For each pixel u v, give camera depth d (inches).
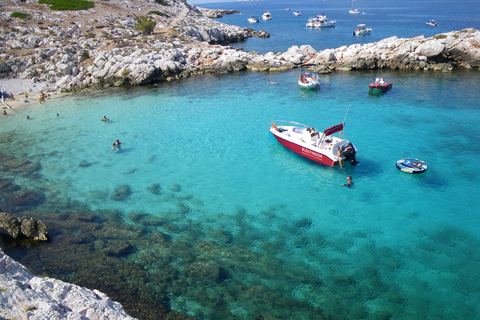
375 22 4800.7
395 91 1524.4
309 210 743.1
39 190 842.2
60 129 1261.1
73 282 534.0
